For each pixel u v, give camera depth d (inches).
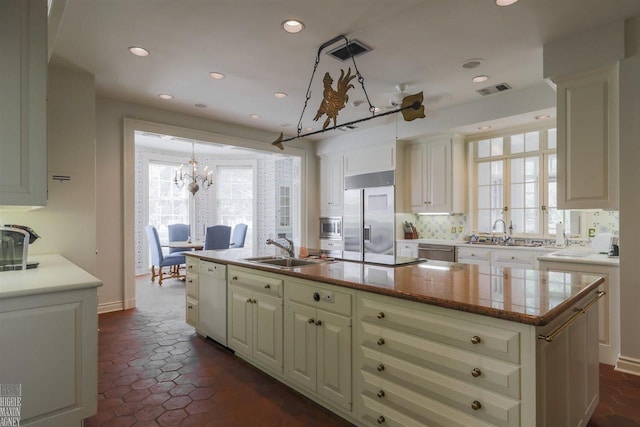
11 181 69.5
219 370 103.6
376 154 210.4
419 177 199.0
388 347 66.5
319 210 251.0
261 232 303.9
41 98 72.6
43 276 76.8
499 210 185.3
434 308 59.5
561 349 57.9
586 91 107.0
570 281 72.4
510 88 148.5
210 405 84.6
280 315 92.7
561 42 108.2
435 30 102.0
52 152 127.3
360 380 71.8
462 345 55.9
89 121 134.1
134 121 166.6
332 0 88.0
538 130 169.0
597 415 79.4
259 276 100.5
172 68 128.3
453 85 144.7
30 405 64.1
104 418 78.9
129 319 151.3
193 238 291.7
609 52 100.2
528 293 61.4
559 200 111.5
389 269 89.4
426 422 60.1
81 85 132.3
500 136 181.5
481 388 53.5
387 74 133.3
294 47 112.3
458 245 173.3
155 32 103.2
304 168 245.4
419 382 61.3
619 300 102.2
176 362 109.1
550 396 53.0
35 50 72.3
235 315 110.7
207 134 193.5
